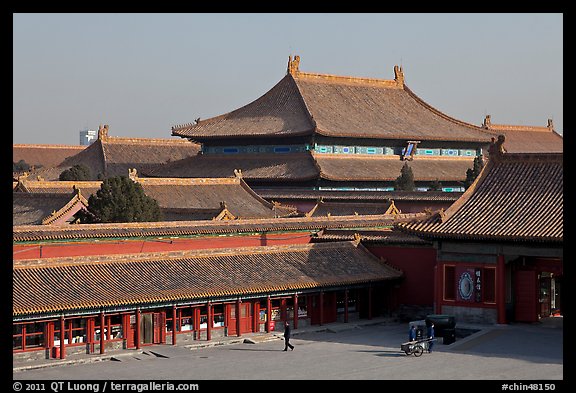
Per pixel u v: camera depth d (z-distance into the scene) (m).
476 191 101.25
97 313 82.38
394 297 105.50
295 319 96.44
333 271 100.69
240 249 97.44
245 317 93.50
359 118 193.75
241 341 90.62
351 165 184.38
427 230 96.44
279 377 75.44
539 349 85.00
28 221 120.31
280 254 100.44
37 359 80.25
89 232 100.94
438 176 190.00
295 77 199.50
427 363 80.56
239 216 134.62
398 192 159.62
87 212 119.38
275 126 185.88
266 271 96.19
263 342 90.94
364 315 103.88
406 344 83.75
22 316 77.88
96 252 101.75
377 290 105.56
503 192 99.56
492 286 95.69
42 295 80.56
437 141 195.75
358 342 90.94
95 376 75.62
